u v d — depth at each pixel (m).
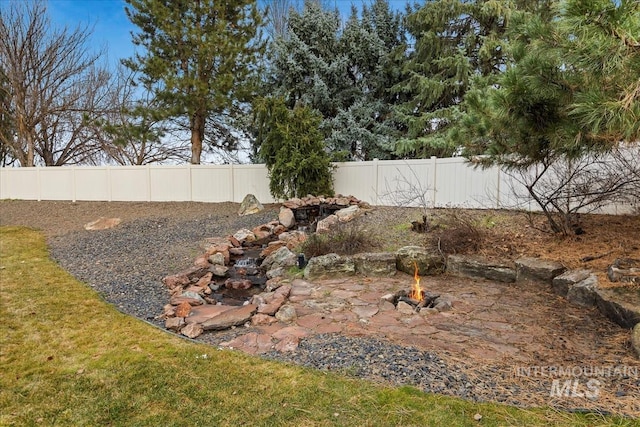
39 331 3.87
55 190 14.85
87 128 19.27
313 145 11.34
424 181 9.92
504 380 2.68
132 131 14.16
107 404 2.56
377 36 16.03
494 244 6.09
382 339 3.43
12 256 7.48
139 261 7.13
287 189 11.49
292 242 7.46
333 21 16.34
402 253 5.86
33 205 14.11
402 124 16.80
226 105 13.91
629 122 2.69
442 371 2.82
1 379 2.91
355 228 7.33
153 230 9.90
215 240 8.46
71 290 5.34
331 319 3.99
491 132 4.98
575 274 4.47
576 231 5.92
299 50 15.77
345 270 5.72
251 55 14.36
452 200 9.45
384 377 2.77
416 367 2.89
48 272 6.34
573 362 2.90
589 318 3.75
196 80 12.98
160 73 13.07
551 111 3.90
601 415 2.24
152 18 13.99
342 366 2.96
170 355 3.27
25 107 16.70
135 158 20.41
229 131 18.23
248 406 2.48
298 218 10.16
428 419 2.27
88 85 18.81
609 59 2.60
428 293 4.74
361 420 2.29
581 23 2.52
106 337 3.71
